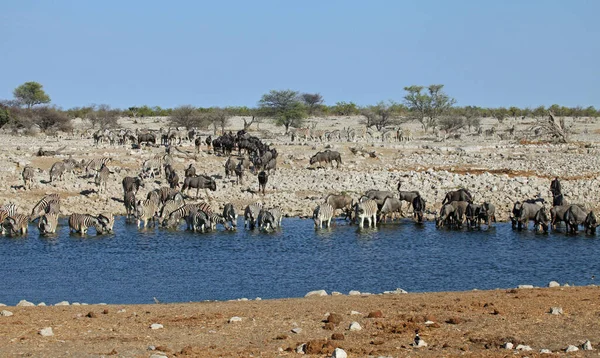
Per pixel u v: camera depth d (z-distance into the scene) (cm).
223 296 3058
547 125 12319
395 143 10888
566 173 7312
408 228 4881
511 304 2305
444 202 5331
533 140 11800
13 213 4834
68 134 12938
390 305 2361
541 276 3416
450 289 3158
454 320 2048
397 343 1831
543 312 2159
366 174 7188
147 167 6912
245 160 7569
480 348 1780
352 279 3378
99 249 4184
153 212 5038
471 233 4662
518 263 3722
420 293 2741
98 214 5222
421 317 2105
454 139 12462
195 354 1727
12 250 4169
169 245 4297
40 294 3123
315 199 5956
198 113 14288
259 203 5588
